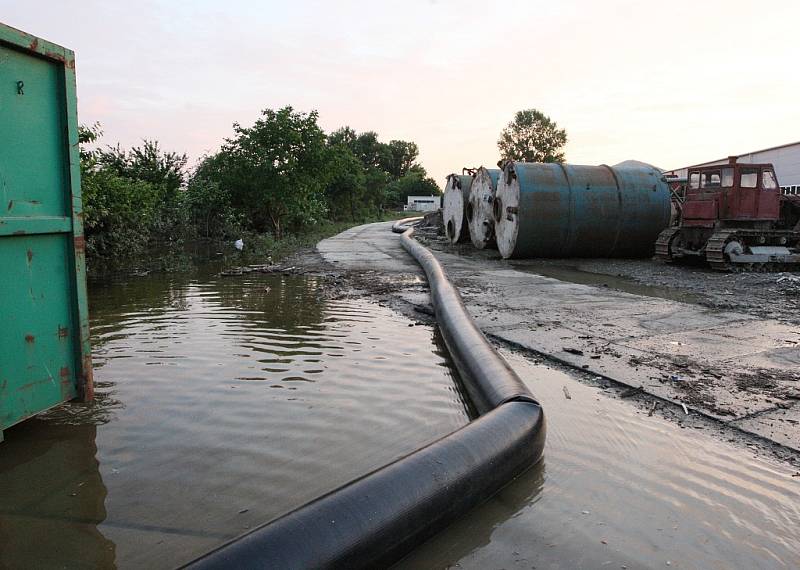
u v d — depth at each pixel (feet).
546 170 53.78
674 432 12.83
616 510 9.66
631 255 55.67
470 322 20.47
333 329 22.94
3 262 11.75
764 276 40.70
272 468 10.83
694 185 48.42
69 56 13.19
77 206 13.56
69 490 10.06
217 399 14.58
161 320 24.38
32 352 12.56
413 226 127.65
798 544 8.72
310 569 7.02
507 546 8.67
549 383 16.21
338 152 88.99
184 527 8.87
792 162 78.79
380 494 8.41
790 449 11.91
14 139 11.89
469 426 10.89
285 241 76.07
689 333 21.95
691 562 8.26
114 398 14.61
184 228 73.36
